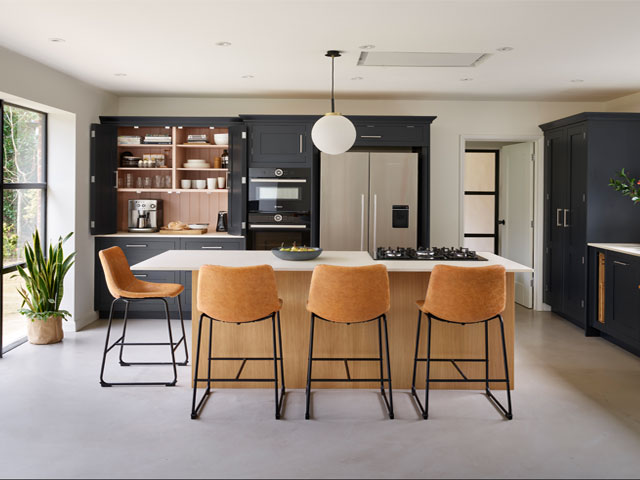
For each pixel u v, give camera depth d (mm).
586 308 5375
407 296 3803
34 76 4629
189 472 2664
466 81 5305
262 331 3812
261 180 6031
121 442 2990
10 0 3191
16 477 2605
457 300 3215
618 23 3516
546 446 2965
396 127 5996
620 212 5352
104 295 5938
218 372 3840
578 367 4375
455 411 3451
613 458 2828
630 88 5613
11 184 4758
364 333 3816
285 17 3434
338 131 4027
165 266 3531
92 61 4633
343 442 3008
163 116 6207
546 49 4129
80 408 3467
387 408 3498
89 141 5742
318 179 6223
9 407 3473
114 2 3209
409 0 3131
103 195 5863
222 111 6395
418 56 4340
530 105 6434
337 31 3719
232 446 2951
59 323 5047
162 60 4574
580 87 5574
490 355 3820
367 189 5922
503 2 3160
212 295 3221
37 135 5234
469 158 8047
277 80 5332
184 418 3322
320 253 3896
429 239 6117
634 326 4605
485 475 2648
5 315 4828
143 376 4062
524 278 6805
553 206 6172
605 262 5062
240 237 6016
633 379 4082
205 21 3537
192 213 6613
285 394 3736
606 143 5328
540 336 5359
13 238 4898
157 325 5695
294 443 2992
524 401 3627
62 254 5027
